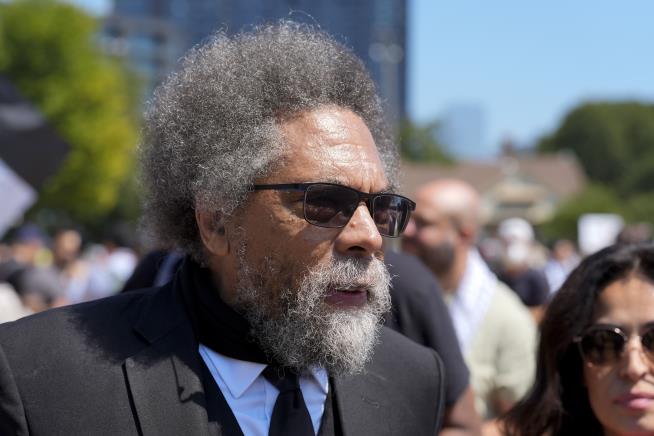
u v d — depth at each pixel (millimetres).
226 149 1831
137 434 1710
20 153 5199
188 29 80875
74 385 1726
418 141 69938
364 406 1964
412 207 1936
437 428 2107
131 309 1920
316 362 1819
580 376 2510
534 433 2566
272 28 2057
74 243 10062
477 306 3879
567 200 56938
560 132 81062
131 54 77125
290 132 1800
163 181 1987
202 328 1868
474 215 4047
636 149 79000
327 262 1768
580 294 2408
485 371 3801
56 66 33344
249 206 1808
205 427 1744
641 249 2393
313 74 1876
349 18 82625
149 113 2086
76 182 33094
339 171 1774
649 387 2268
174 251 2045
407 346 2182
